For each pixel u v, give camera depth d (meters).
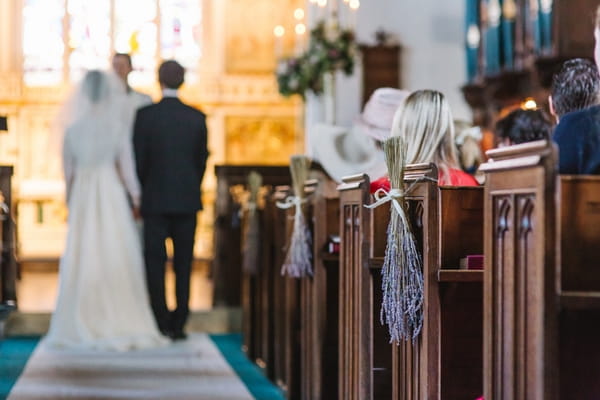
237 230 12.77
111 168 11.02
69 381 8.75
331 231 7.54
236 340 12.04
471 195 5.34
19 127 21.12
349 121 19.14
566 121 4.66
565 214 4.09
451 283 5.37
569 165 4.61
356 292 6.29
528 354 4.16
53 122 11.04
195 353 10.50
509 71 14.58
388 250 5.50
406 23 18.84
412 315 5.45
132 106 11.45
